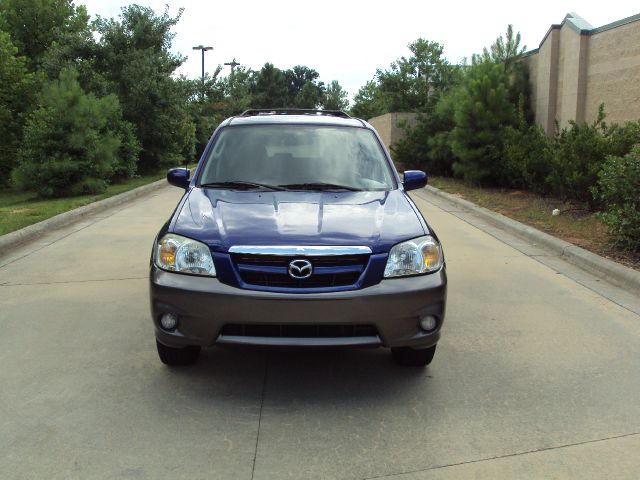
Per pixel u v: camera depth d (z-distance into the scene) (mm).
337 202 4445
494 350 4695
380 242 3828
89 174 15125
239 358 4480
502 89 15344
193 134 26984
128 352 4551
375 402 3811
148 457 3135
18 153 15633
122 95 20297
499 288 6438
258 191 4707
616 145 10641
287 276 3670
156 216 11336
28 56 22953
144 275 6785
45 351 4555
